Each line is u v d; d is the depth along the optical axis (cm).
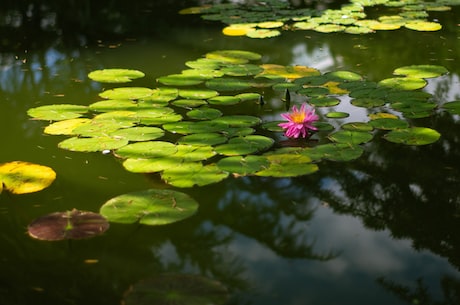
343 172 358
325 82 519
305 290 251
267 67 567
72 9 828
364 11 818
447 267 268
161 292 242
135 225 301
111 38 679
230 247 283
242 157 365
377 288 253
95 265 268
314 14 792
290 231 298
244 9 838
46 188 336
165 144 383
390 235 294
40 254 276
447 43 643
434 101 471
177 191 333
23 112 453
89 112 449
